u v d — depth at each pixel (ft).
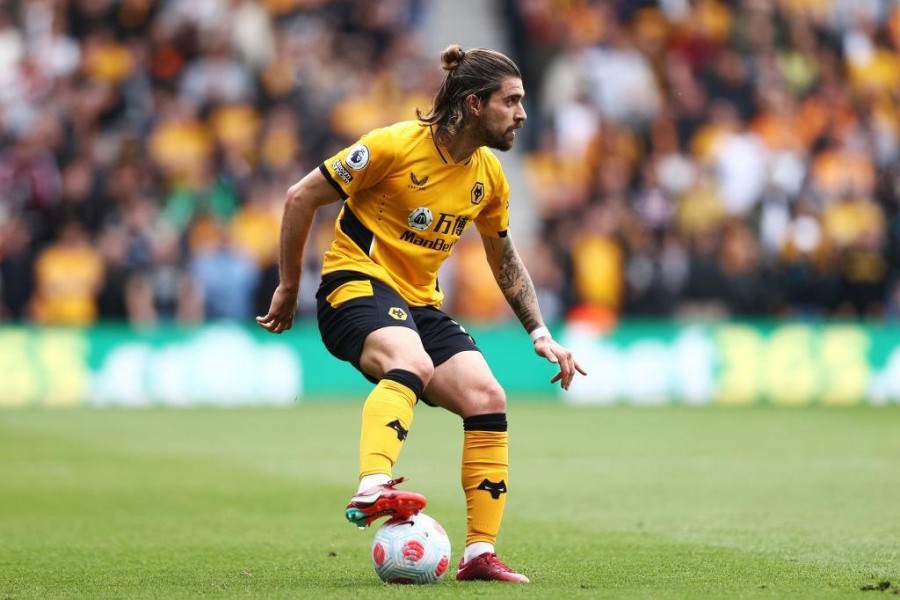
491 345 209.05
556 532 78.48
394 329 56.59
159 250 199.52
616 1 249.55
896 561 65.16
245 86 223.10
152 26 228.22
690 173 231.50
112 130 218.38
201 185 208.74
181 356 195.31
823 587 55.83
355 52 231.09
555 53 240.53
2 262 198.08
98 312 199.41
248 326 198.80
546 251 214.28
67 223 205.05
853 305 226.99
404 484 106.22
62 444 140.26
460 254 214.07
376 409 54.54
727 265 217.15
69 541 75.66
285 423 165.58
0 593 56.03
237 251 202.18
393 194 58.08
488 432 57.77
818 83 255.09
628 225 218.18
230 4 227.20
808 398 211.20
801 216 232.32
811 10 259.60
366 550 71.10
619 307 216.74
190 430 156.66
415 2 244.42
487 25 250.78
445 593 53.01
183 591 55.77
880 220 240.32
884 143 253.24
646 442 143.64
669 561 65.36
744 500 95.30
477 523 57.88
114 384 193.16
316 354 201.87
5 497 98.43
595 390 205.87
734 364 209.77
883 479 109.29
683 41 248.73
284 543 74.33
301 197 57.62
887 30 267.59
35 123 216.33
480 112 57.21
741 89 245.86
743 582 57.52
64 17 227.40
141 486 105.50
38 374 191.52
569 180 230.07
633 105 237.86
